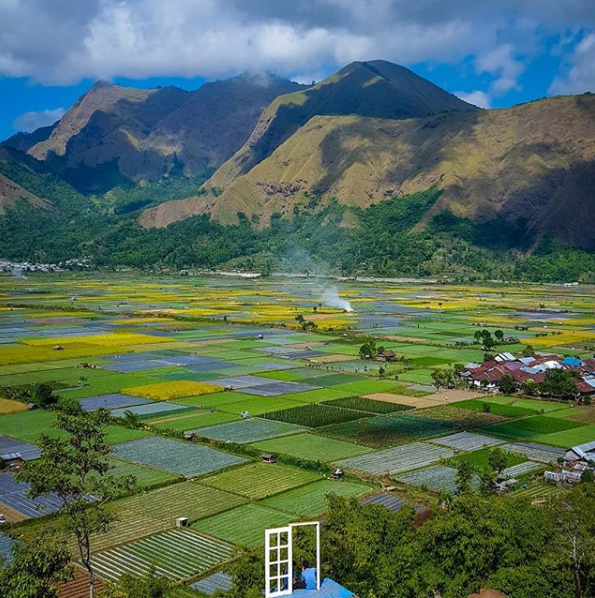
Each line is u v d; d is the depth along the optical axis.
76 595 61.16
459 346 193.62
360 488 85.75
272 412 122.56
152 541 71.75
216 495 83.75
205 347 192.50
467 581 58.81
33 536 70.00
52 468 59.09
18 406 125.12
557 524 61.47
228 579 64.12
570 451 96.81
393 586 56.94
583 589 57.19
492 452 90.12
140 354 180.88
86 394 134.88
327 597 47.41
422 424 115.38
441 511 71.00
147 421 115.81
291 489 85.69
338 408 125.69
